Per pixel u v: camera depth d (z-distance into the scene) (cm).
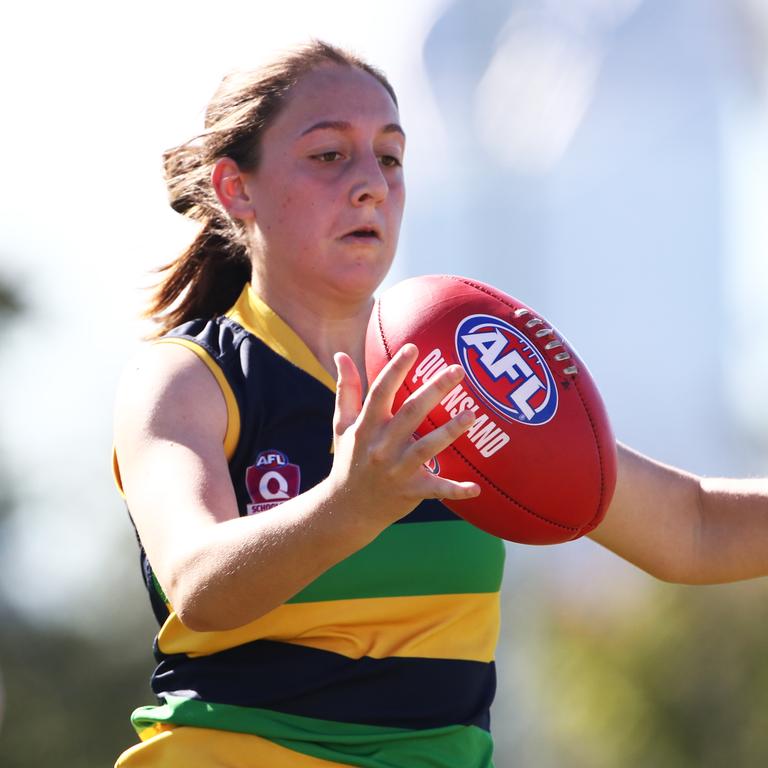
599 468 1177
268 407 1277
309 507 1059
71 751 4644
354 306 1356
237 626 1127
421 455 1013
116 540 4931
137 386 1266
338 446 1051
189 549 1113
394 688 1239
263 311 1335
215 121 1402
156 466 1201
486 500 1158
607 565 4434
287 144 1342
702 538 1401
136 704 4747
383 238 1344
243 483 1261
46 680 4725
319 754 1212
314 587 1229
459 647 1272
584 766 4116
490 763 1287
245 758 1214
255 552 1073
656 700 3991
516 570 4794
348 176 1327
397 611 1248
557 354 1191
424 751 1232
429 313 1188
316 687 1223
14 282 4412
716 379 6750
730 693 3947
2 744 4609
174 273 1471
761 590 4012
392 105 1370
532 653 4453
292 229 1334
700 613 4003
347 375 1066
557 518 1168
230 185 1386
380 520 1045
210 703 1235
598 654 4097
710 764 3922
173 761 1229
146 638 4825
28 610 4838
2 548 4819
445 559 1263
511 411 1152
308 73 1362
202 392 1258
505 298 1216
